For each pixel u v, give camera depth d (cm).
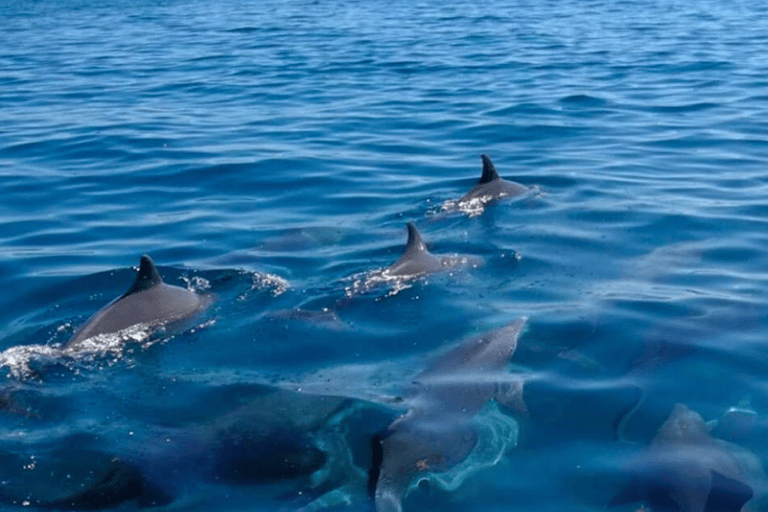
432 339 1041
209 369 980
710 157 1794
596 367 969
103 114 2281
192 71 2911
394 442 820
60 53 3400
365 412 875
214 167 1772
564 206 1499
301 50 3303
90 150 1922
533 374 952
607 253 1291
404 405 887
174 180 1703
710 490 741
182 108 2345
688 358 982
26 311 1146
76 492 777
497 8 4647
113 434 859
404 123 2128
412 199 1564
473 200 1518
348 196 1591
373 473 780
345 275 1231
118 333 1045
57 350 1023
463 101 2352
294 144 1942
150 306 1087
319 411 882
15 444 845
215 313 1114
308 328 1073
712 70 2705
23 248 1363
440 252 1306
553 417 868
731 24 3769
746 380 935
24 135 2062
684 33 3528
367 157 1839
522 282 1195
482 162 1714
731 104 2245
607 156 1819
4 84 2738
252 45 3488
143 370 979
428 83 2609
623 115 2170
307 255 1307
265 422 867
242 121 2177
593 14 4281
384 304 1133
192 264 1283
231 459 812
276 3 5247
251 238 1388
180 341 1041
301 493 764
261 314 1112
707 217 1431
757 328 1048
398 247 1330
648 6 4578
